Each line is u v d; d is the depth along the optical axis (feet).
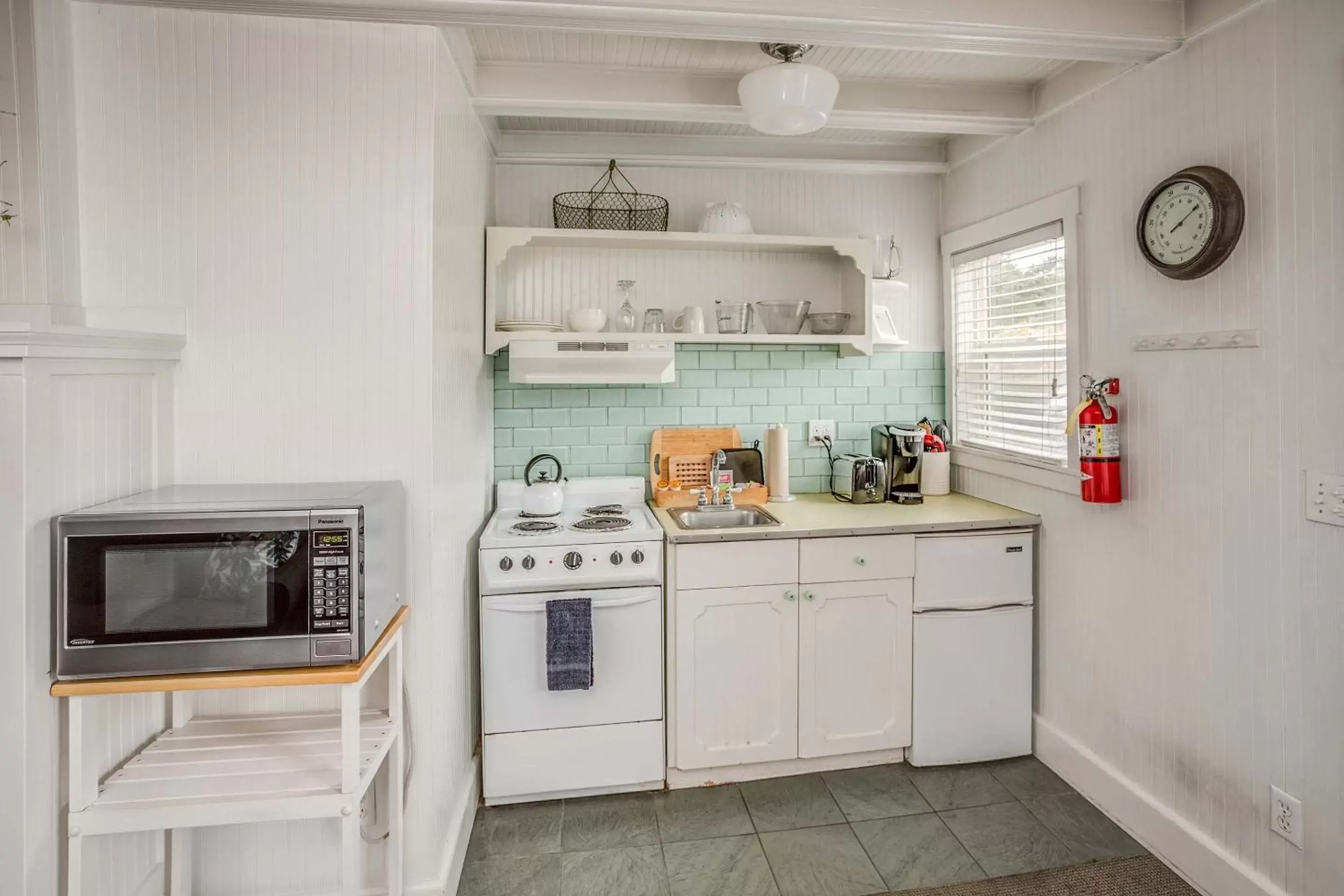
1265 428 5.40
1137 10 5.86
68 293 5.14
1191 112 5.97
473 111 7.40
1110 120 6.91
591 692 7.38
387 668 5.60
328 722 5.43
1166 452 6.35
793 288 9.86
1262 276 5.37
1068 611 7.73
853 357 10.04
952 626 8.00
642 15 5.31
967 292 9.70
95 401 4.51
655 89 7.45
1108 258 6.99
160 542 4.25
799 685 7.79
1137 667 6.77
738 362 9.80
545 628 7.24
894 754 8.20
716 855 6.64
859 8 5.41
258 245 5.44
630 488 9.27
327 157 5.46
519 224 9.32
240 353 5.46
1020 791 7.62
